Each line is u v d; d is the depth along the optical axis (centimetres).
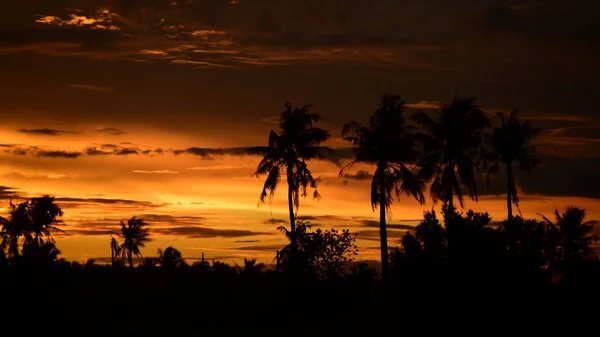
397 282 4056
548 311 3631
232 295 5016
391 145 5856
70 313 4425
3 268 4425
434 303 3712
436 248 3903
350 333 4153
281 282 5188
